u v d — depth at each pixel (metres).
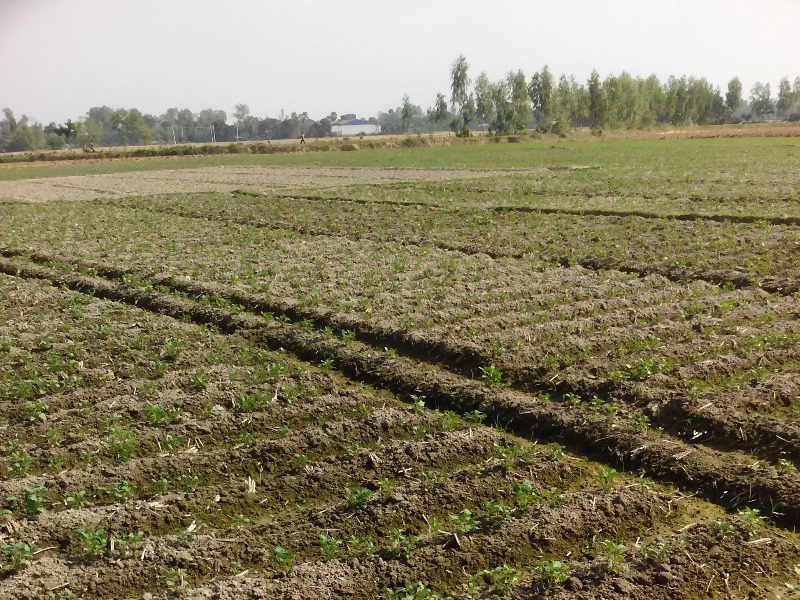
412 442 8.70
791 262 16.33
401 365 11.09
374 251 19.31
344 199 30.55
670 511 7.38
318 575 6.32
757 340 11.38
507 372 10.66
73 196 36.41
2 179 50.69
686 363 10.79
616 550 6.43
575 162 47.44
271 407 9.81
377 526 7.12
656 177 34.28
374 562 6.48
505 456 8.12
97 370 11.10
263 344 12.45
